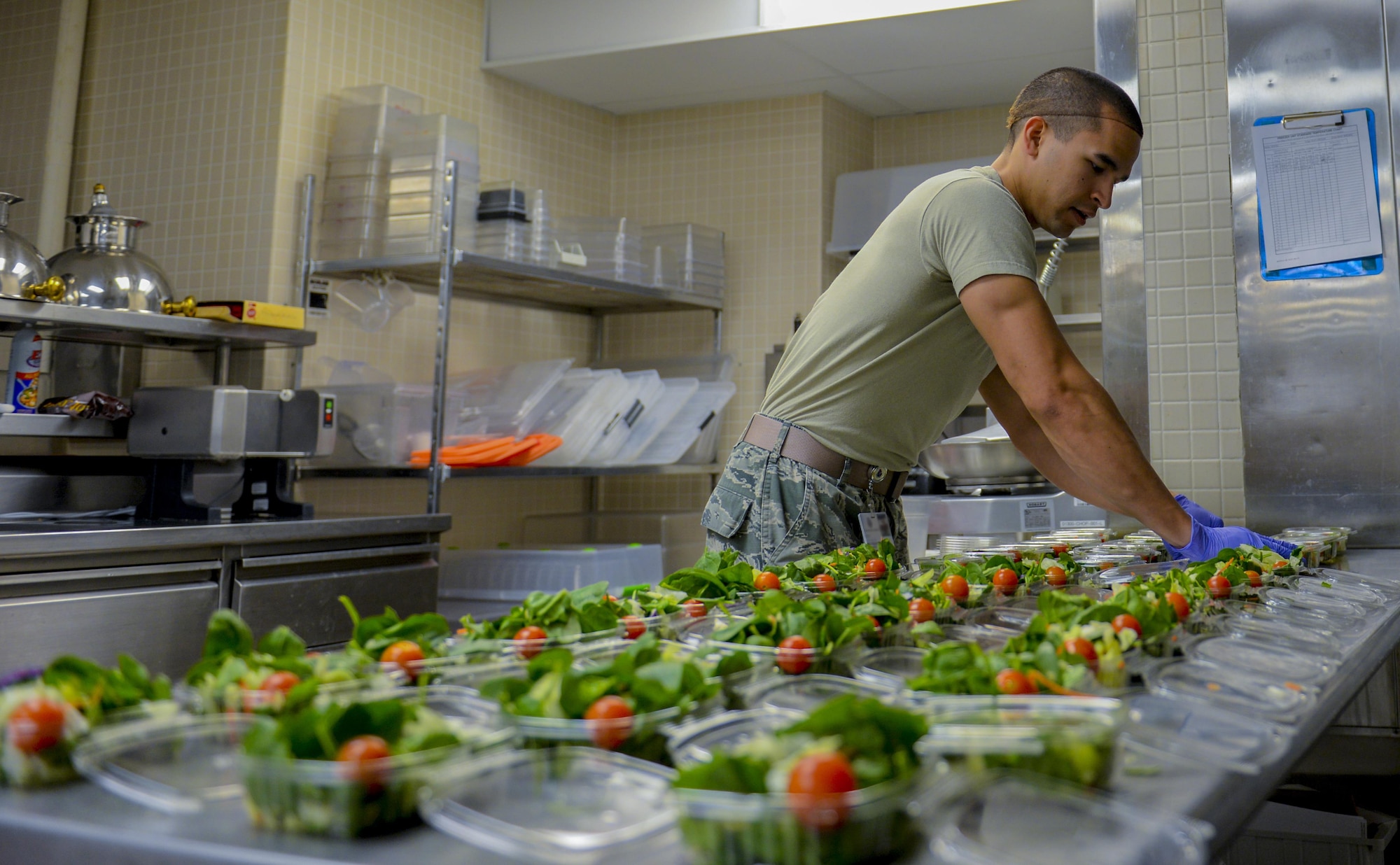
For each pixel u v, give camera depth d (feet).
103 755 1.90
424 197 9.82
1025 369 4.62
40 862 1.75
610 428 10.74
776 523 5.43
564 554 9.98
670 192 13.53
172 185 10.57
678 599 3.48
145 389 7.74
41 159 10.76
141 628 6.79
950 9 10.45
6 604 6.15
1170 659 2.73
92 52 11.11
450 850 1.65
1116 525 7.78
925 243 5.03
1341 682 2.78
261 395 7.61
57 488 8.37
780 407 5.62
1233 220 7.52
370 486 10.90
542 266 10.37
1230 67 7.51
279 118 10.02
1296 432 7.38
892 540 5.75
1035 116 5.09
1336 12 7.27
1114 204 7.88
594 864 1.59
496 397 10.53
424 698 2.16
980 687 2.20
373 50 10.89
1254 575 4.17
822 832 1.55
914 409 5.46
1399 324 7.16
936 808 1.71
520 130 12.55
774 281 12.89
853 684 2.35
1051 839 1.64
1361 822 5.16
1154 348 7.78
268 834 1.71
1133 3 7.84
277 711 2.06
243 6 10.28
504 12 12.06
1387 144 7.18
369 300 10.31
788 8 10.96
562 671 2.25
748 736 2.02
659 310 13.25
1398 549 7.08
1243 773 2.01
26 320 7.57
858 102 13.19
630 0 11.54
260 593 7.40
